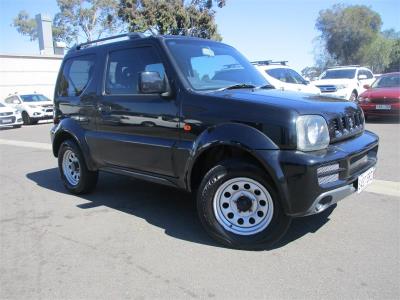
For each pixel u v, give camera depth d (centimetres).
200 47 475
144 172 468
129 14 2758
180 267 351
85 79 548
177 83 416
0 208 547
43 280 339
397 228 414
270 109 353
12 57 2881
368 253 361
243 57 528
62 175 616
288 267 341
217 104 383
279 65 1194
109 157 509
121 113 477
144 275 339
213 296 304
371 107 1262
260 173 359
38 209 535
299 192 337
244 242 376
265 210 371
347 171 359
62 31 4919
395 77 1344
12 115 1845
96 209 522
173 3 2770
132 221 471
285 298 296
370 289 303
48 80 3102
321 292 302
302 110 349
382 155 765
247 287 313
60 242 417
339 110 384
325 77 1691
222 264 353
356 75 1627
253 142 350
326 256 358
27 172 790
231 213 387
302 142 339
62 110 591
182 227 446
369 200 503
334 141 367
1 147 1184
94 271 350
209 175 385
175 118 413
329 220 441
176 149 413
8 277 346
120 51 491
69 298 310
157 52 443
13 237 436
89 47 556
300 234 407
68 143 580
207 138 378
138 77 422
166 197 565
